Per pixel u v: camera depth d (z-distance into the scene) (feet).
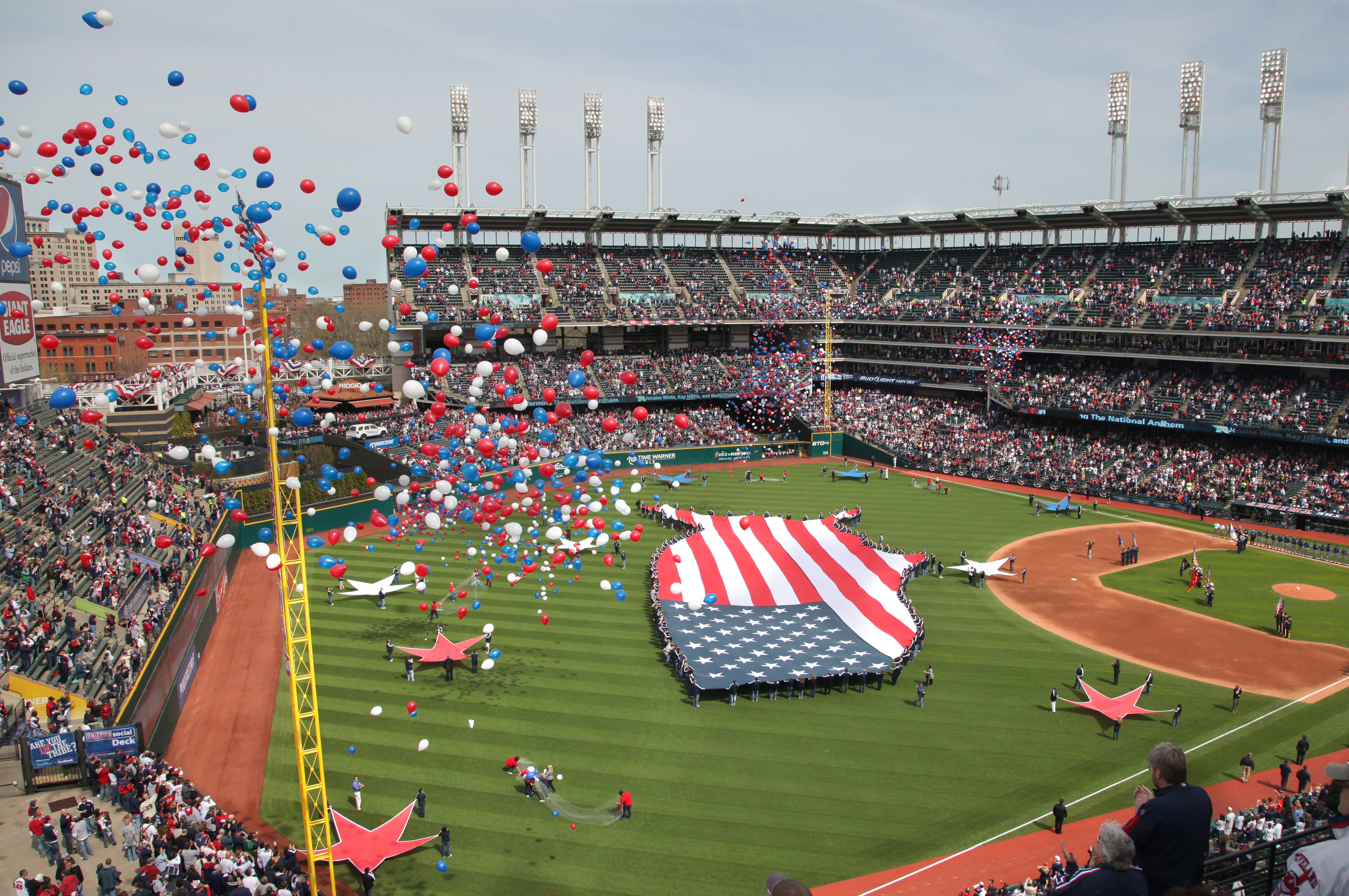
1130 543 223.30
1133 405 285.02
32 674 111.24
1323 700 133.08
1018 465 297.33
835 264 414.62
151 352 285.43
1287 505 238.48
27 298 204.44
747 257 406.00
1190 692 136.36
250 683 139.23
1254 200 269.23
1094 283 322.96
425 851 95.50
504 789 107.45
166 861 81.51
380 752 116.26
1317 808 94.02
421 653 141.69
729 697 132.16
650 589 181.16
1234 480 254.68
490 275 349.20
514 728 122.52
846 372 391.24
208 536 178.70
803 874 91.81
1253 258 294.66
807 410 359.05
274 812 102.94
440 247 357.20
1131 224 315.17
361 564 196.95
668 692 134.41
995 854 95.14
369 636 156.35
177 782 98.99
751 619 162.81
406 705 129.70
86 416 105.91
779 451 341.00
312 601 174.50
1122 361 310.45
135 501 180.65
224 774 111.75
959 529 236.63
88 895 79.77
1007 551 216.13
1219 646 154.81
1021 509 260.01
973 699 132.98
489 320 105.09
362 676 139.44
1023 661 147.74
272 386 95.30
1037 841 97.35
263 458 269.23
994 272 360.48
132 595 139.13
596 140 374.22
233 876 79.71
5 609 119.14
